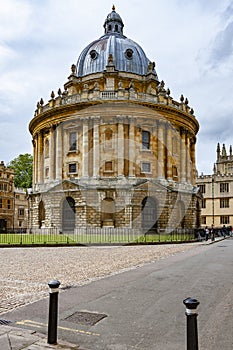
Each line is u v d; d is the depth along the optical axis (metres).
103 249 31.34
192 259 23.89
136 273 17.39
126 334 8.39
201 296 12.23
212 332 8.52
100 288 13.55
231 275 16.81
